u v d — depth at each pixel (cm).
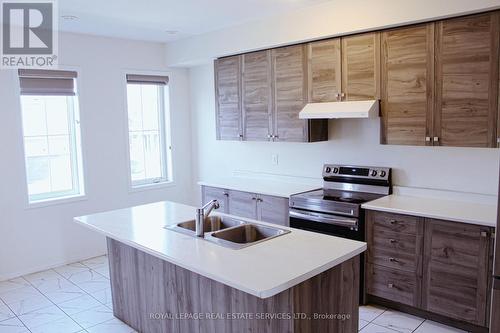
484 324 285
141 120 537
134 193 520
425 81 314
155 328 293
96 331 314
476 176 332
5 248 418
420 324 310
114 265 328
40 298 373
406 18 313
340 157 415
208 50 472
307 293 206
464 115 298
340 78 364
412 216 309
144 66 519
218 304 238
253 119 443
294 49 395
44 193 456
